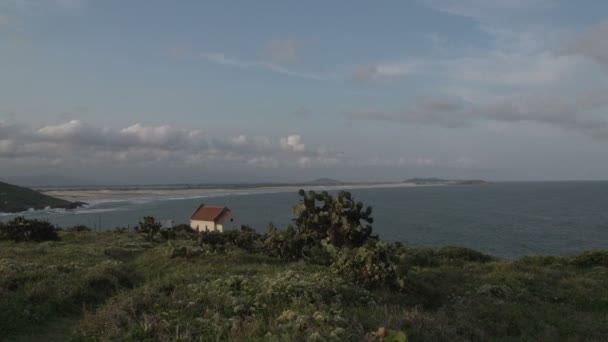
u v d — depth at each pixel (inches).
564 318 454.6
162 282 445.4
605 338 392.8
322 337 260.2
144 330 291.9
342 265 548.4
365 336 268.8
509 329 403.2
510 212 4067.4
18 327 339.6
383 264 517.0
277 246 758.5
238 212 4323.3
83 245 998.4
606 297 553.9
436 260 861.2
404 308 408.2
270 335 269.0
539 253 1957.4
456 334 338.0
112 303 367.6
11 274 480.1
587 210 4237.2
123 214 4151.1
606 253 880.3
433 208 4606.3
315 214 747.4
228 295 366.0
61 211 4581.7
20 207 4517.7
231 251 791.1
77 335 307.7
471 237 2456.9
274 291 368.8
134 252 909.8
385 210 4343.0
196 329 291.6
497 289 561.9
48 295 413.4
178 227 1973.4
